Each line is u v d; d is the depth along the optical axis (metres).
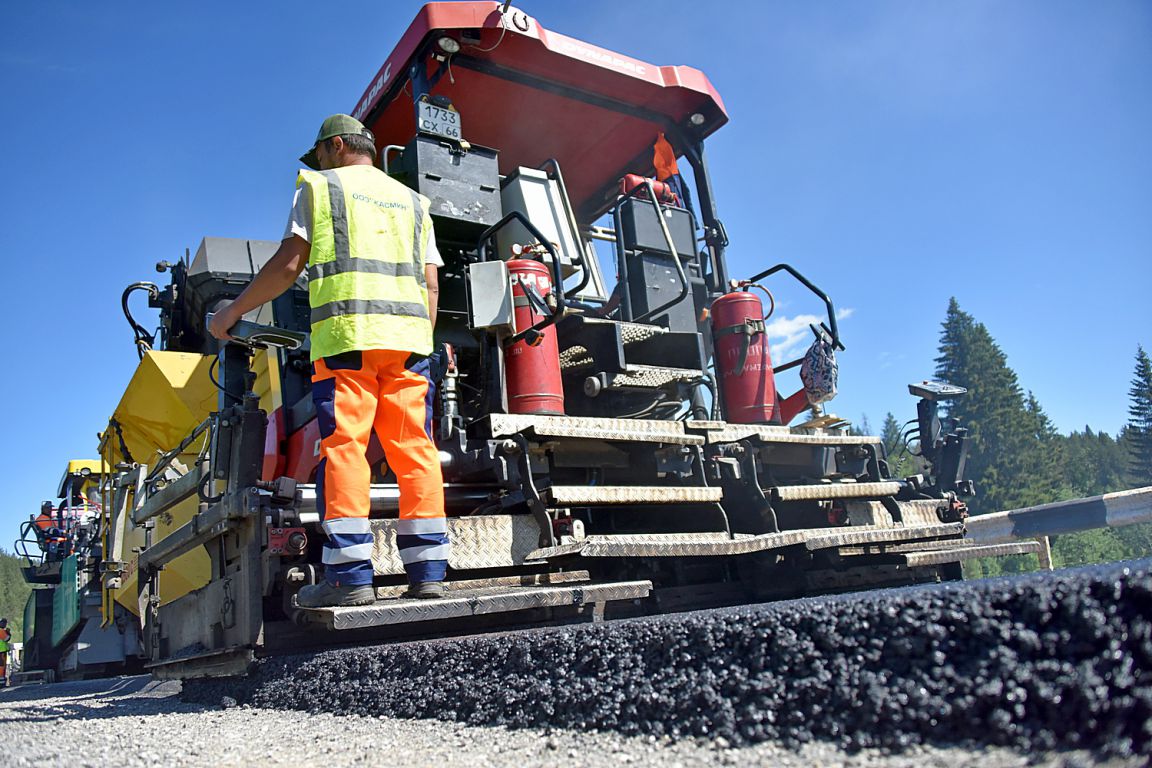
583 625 2.02
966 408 61.56
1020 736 1.09
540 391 3.87
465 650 2.11
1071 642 1.12
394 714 2.25
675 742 1.48
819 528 4.31
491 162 4.56
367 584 2.72
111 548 6.81
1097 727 1.04
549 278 4.14
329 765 1.72
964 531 4.64
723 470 4.11
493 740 1.76
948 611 1.26
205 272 5.88
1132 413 89.38
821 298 4.85
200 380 5.56
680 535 3.55
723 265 5.66
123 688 5.91
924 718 1.19
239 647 3.12
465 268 4.20
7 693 7.30
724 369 4.96
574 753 1.53
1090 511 6.16
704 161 5.88
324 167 3.21
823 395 4.70
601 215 6.72
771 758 1.27
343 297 2.83
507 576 3.45
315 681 2.67
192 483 3.93
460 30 4.68
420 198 3.16
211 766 1.77
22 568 12.21
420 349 2.92
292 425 4.20
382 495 3.44
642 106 5.79
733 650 1.52
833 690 1.32
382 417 2.92
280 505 3.16
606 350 4.10
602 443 4.01
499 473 3.43
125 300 6.36
